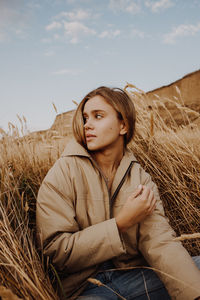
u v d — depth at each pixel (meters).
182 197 1.54
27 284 0.72
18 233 1.01
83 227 0.95
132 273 1.01
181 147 1.89
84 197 0.96
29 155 1.83
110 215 0.97
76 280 0.88
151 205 0.88
